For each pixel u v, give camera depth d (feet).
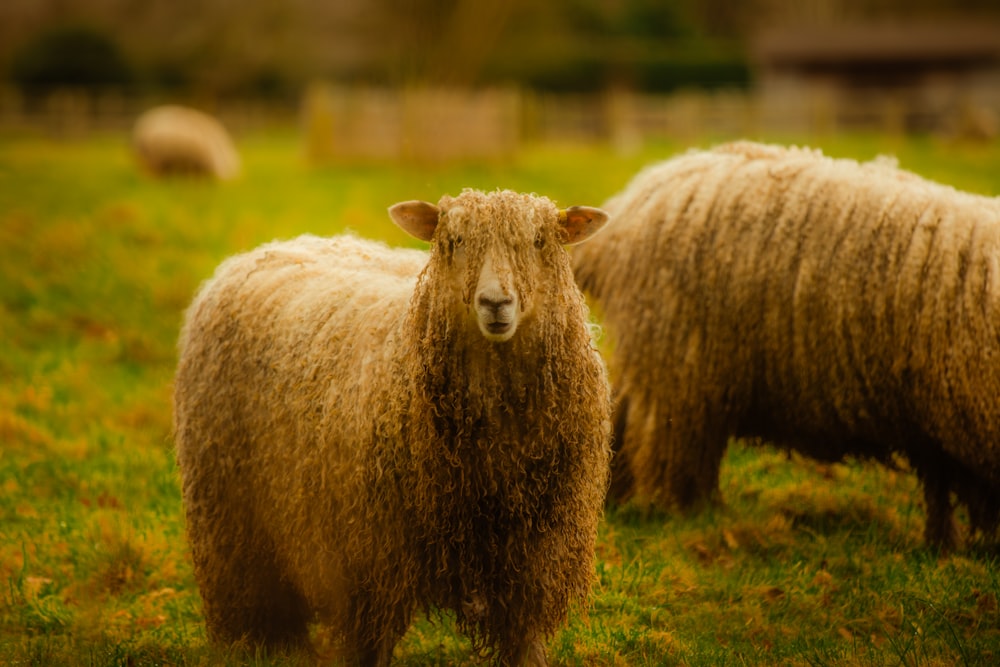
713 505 40.27
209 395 29.37
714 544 37.78
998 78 294.25
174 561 37.29
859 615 33.17
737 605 33.76
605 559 36.99
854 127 202.18
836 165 38.70
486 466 24.90
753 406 39.01
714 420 39.22
